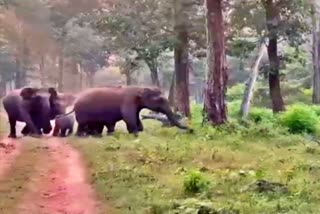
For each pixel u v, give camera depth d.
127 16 31.23
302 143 17.91
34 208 10.20
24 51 57.25
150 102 22.86
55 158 15.94
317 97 39.72
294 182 11.49
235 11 29.73
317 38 39.56
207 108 21.66
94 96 23.62
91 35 54.97
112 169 13.41
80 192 11.38
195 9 30.17
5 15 54.09
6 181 12.59
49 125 25.14
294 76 54.56
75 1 51.31
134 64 37.06
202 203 9.52
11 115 24.06
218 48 21.55
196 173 11.07
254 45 29.77
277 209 9.44
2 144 19.03
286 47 43.12
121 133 22.36
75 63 61.38
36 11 54.12
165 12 30.34
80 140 20.19
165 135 20.67
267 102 43.72
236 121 22.56
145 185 11.60
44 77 60.91
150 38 30.97
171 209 9.55
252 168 13.51
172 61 56.16
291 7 27.77
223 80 21.62
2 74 60.31
